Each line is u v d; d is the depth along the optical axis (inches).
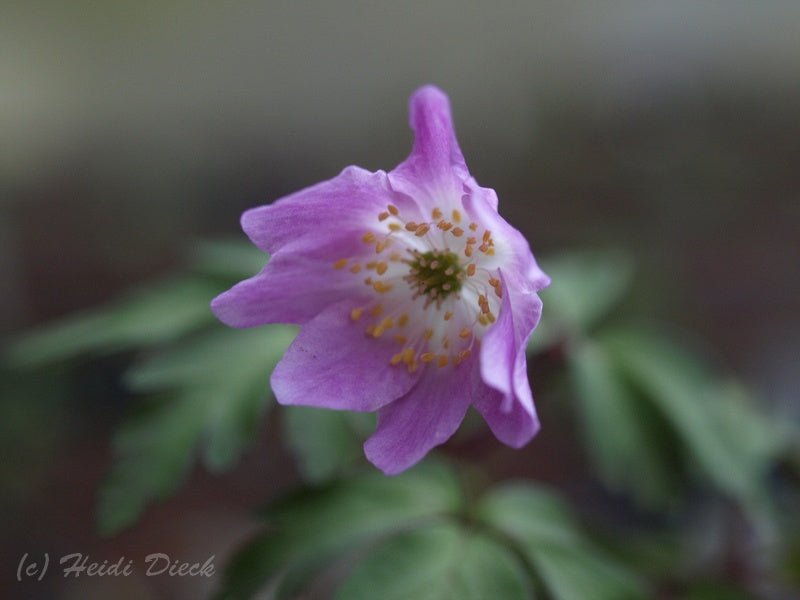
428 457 6.2
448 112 4.4
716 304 10.0
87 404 9.3
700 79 11.1
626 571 5.8
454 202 4.7
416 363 4.8
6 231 10.7
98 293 10.6
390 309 4.9
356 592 5.4
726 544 7.0
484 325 4.8
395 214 4.7
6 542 8.0
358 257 4.9
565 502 6.2
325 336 4.9
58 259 10.8
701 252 10.5
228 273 6.4
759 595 6.6
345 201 4.7
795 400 8.5
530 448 9.1
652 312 9.8
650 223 10.8
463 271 4.9
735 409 6.8
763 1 10.9
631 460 6.3
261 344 5.9
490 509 6.0
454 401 4.8
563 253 10.1
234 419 5.7
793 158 10.8
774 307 9.9
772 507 6.6
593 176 11.2
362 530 5.7
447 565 5.5
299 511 5.8
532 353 6.6
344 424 5.6
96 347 6.2
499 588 5.5
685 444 6.3
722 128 11.0
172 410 5.7
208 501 8.7
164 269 10.8
